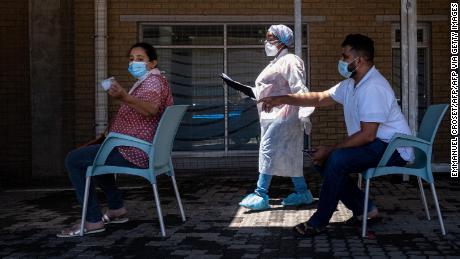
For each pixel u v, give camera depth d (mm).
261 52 10617
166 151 5980
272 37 6859
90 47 10438
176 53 10633
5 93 10414
